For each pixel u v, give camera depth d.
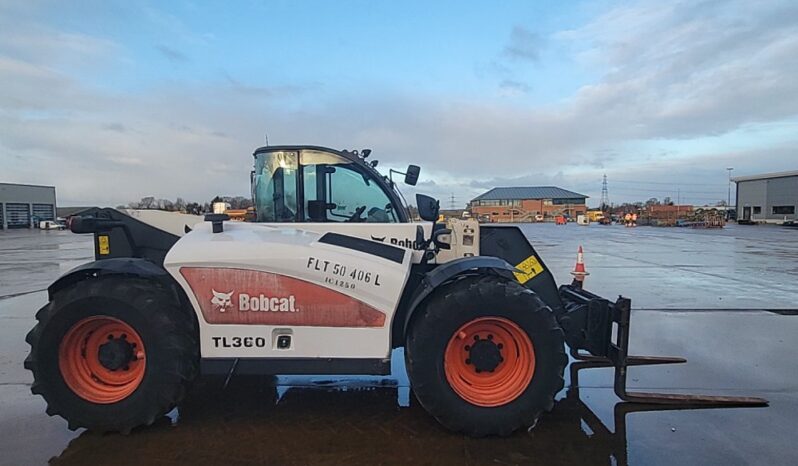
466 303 3.03
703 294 8.16
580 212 79.12
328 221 4.02
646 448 2.92
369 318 3.17
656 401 3.59
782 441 3.01
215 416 3.37
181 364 3.08
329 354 3.18
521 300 3.06
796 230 34.94
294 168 4.01
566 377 4.16
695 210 55.28
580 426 3.22
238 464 2.73
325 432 3.12
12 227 52.62
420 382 3.03
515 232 3.88
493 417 3.01
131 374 3.19
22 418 3.36
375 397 3.71
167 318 3.05
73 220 3.64
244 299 3.13
